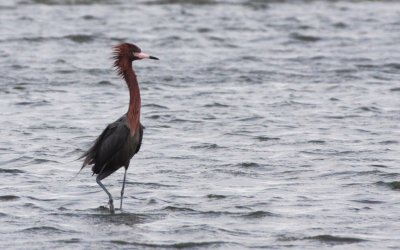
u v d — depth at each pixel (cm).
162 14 4194
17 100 2572
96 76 2952
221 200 1616
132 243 1389
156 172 1809
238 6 4441
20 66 3059
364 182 1728
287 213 1541
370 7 4512
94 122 2302
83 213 1542
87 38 3584
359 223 1488
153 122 2298
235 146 2034
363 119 2339
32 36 3588
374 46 3531
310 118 2355
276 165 1858
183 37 3669
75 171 1819
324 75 3003
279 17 4191
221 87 2791
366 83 2880
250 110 2455
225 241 1400
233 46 3512
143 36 3675
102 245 1380
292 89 2762
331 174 1786
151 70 3050
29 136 2128
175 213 1543
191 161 1898
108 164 1550
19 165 1867
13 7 4266
